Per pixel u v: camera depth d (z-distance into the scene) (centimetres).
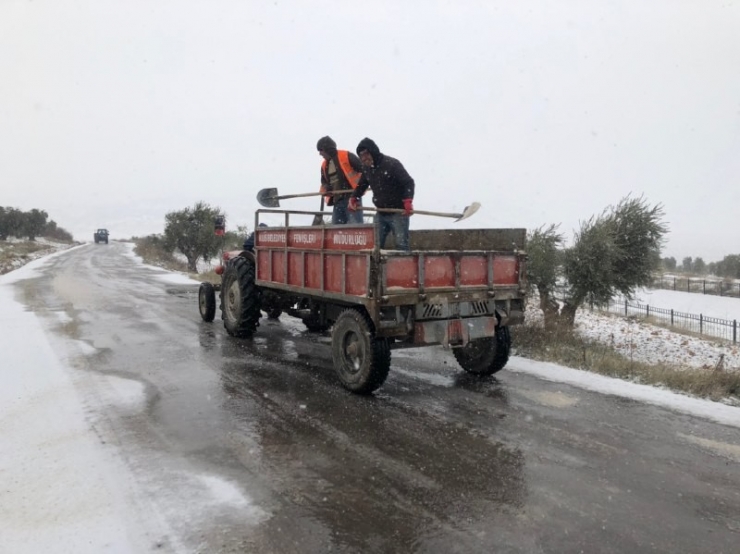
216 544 320
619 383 667
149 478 401
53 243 6525
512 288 669
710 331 1877
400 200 694
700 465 436
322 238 664
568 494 387
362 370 598
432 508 365
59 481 394
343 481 402
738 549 322
